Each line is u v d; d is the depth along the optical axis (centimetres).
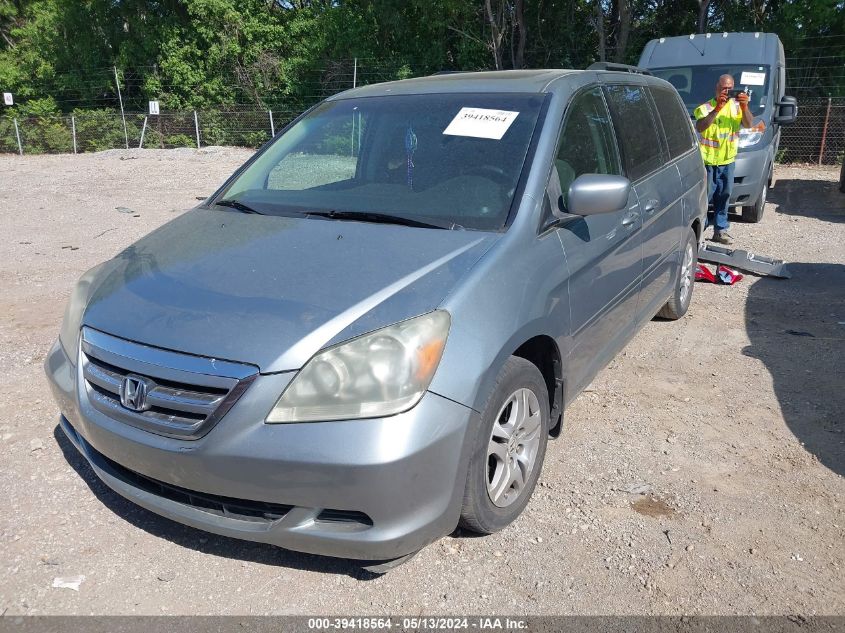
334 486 249
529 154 344
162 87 2961
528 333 301
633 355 516
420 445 253
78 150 2820
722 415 425
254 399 252
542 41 2494
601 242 372
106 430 279
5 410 427
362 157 385
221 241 330
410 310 268
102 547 308
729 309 618
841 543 310
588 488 350
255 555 304
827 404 436
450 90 400
